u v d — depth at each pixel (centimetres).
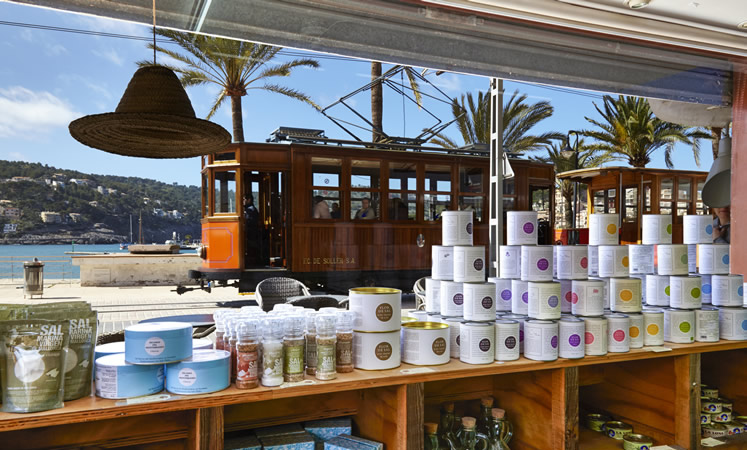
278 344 169
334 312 183
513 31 279
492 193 558
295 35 264
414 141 909
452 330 215
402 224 910
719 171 391
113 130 210
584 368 278
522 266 230
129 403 149
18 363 139
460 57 296
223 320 181
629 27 284
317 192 862
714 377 306
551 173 873
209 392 159
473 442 217
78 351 154
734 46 311
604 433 266
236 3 243
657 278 260
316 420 212
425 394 230
